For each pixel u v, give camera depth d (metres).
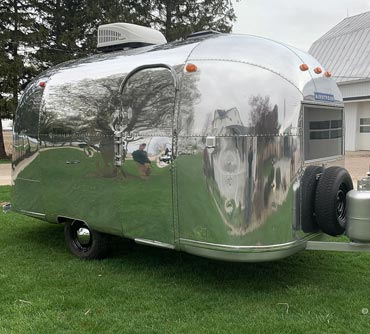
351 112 23.25
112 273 4.87
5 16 18.69
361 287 4.46
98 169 4.84
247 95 3.91
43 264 5.21
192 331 3.55
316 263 5.17
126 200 4.60
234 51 4.10
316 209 4.21
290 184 4.01
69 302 4.11
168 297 4.22
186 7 22.11
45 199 5.51
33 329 3.60
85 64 5.20
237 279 4.67
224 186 3.93
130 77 4.52
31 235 6.54
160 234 4.39
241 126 3.88
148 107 4.37
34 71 18.95
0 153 19.86
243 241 3.94
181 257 5.37
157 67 4.33
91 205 4.98
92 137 4.86
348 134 23.55
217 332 3.53
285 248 4.00
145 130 4.39
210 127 3.96
